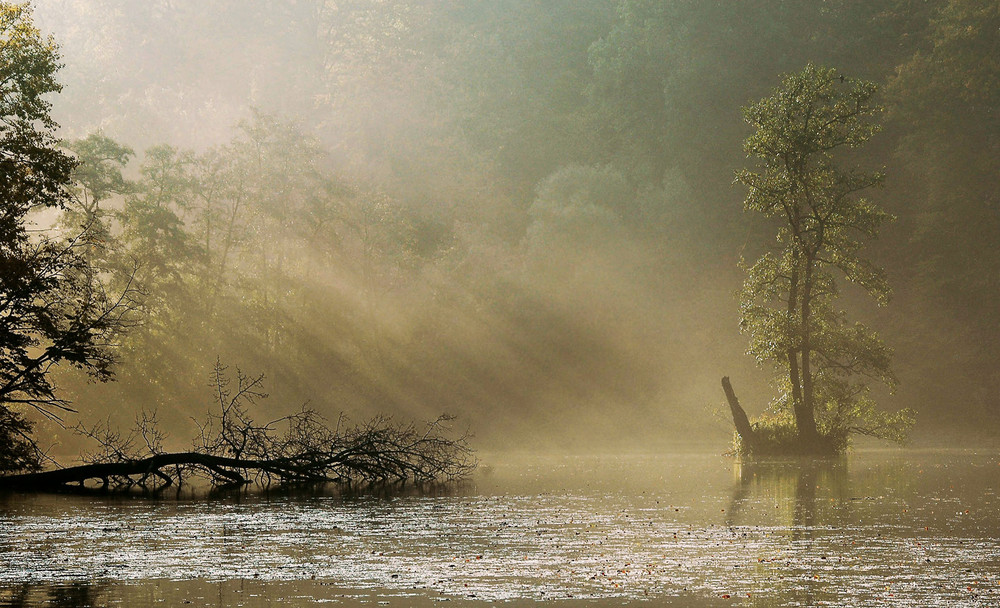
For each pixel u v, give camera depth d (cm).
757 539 2538
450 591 1902
